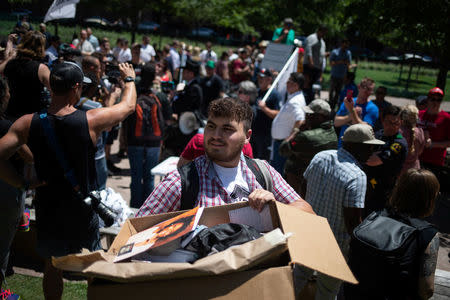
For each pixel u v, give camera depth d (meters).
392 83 16.70
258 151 6.38
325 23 21.70
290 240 1.38
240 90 5.73
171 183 1.73
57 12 5.53
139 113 4.74
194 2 26.69
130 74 2.69
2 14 5.47
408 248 2.18
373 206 3.76
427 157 5.63
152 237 1.43
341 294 3.20
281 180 1.99
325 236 1.53
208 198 1.73
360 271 2.28
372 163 3.72
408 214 2.40
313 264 1.29
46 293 2.59
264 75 6.35
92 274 1.18
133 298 1.20
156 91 5.27
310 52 10.80
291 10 22.72
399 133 3.86
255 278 1.23
